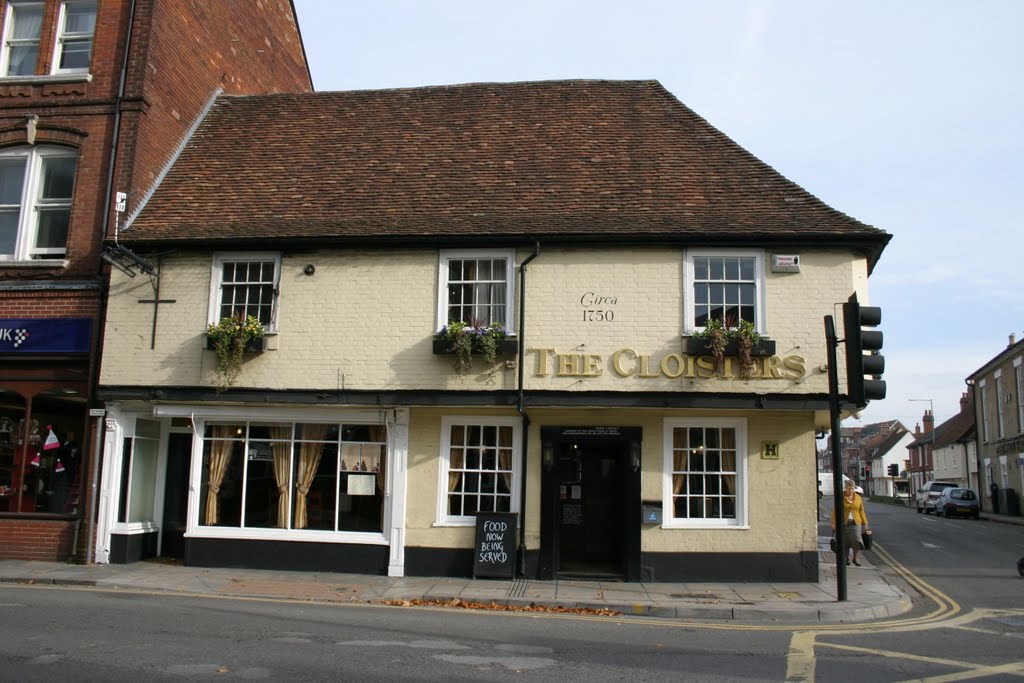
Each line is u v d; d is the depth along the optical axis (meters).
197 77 16.17
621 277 12.59
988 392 42.22
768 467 12.40
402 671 6.61
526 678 6.52
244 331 12.58
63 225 14.12
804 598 10.83
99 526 12.91
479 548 12.21
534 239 12.60
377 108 16.38
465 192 13.95
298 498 12.96
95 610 9.05
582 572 12.50
